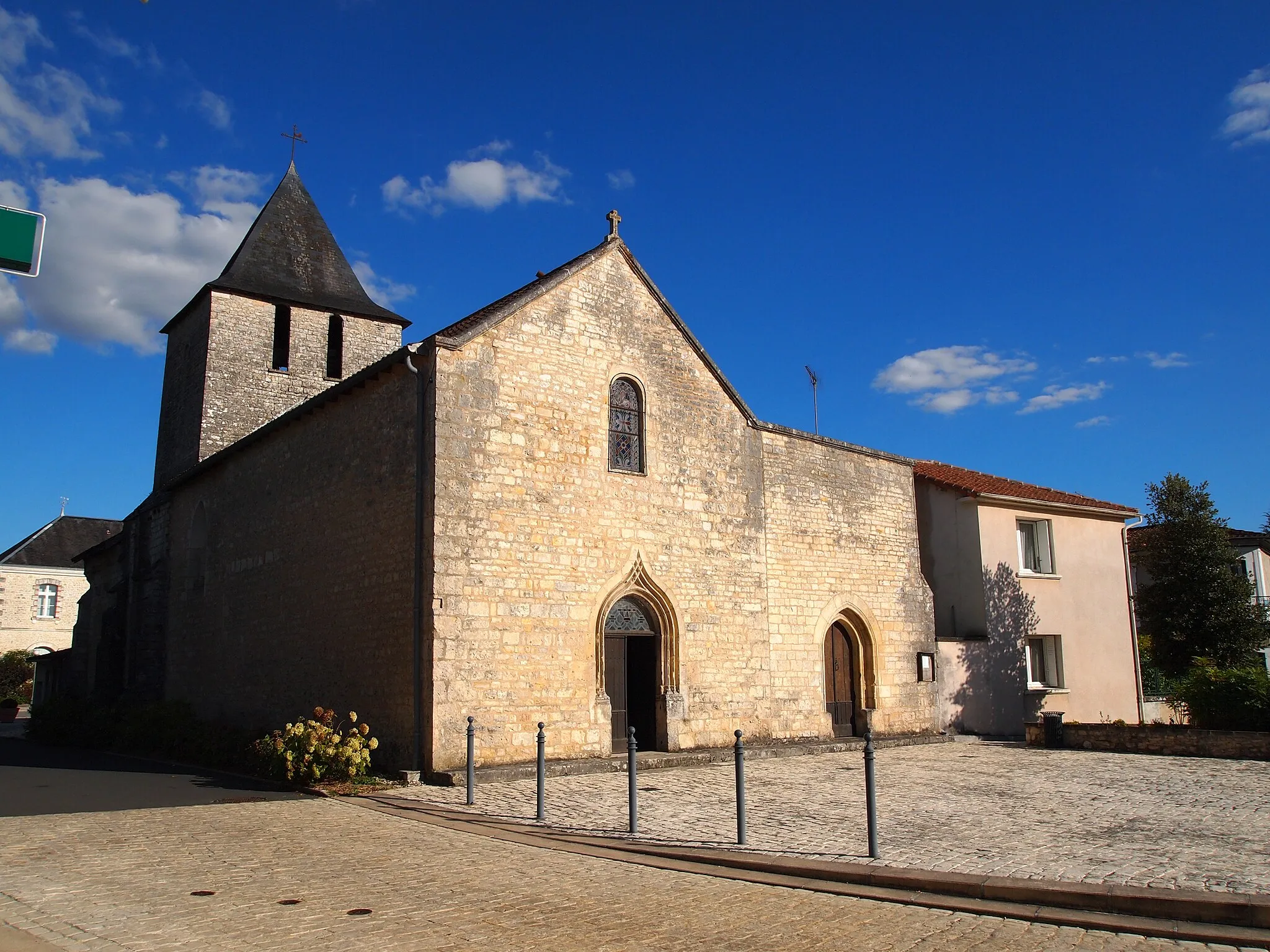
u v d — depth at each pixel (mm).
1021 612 24859
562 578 15906
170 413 28953
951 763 16875
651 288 18531
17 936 5984
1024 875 7855
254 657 19719
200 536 24109
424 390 15094
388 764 14641
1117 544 27750
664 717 17219
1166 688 28562
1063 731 20234
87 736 22672
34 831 9906
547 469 16031
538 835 9836
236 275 27406
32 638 50656
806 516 20719
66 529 54438
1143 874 7883
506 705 14758
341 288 29703
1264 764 16453
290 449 19406
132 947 5855
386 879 7863
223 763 16422
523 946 6070
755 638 19078
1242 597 26547
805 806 11758
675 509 18078
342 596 16703
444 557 14375
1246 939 6406
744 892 7664
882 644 21750
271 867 8250
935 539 25281
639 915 6906
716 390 19406
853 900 7504
